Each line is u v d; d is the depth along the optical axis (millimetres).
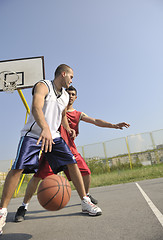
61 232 1511
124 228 1405
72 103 3002
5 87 6230
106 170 13383
